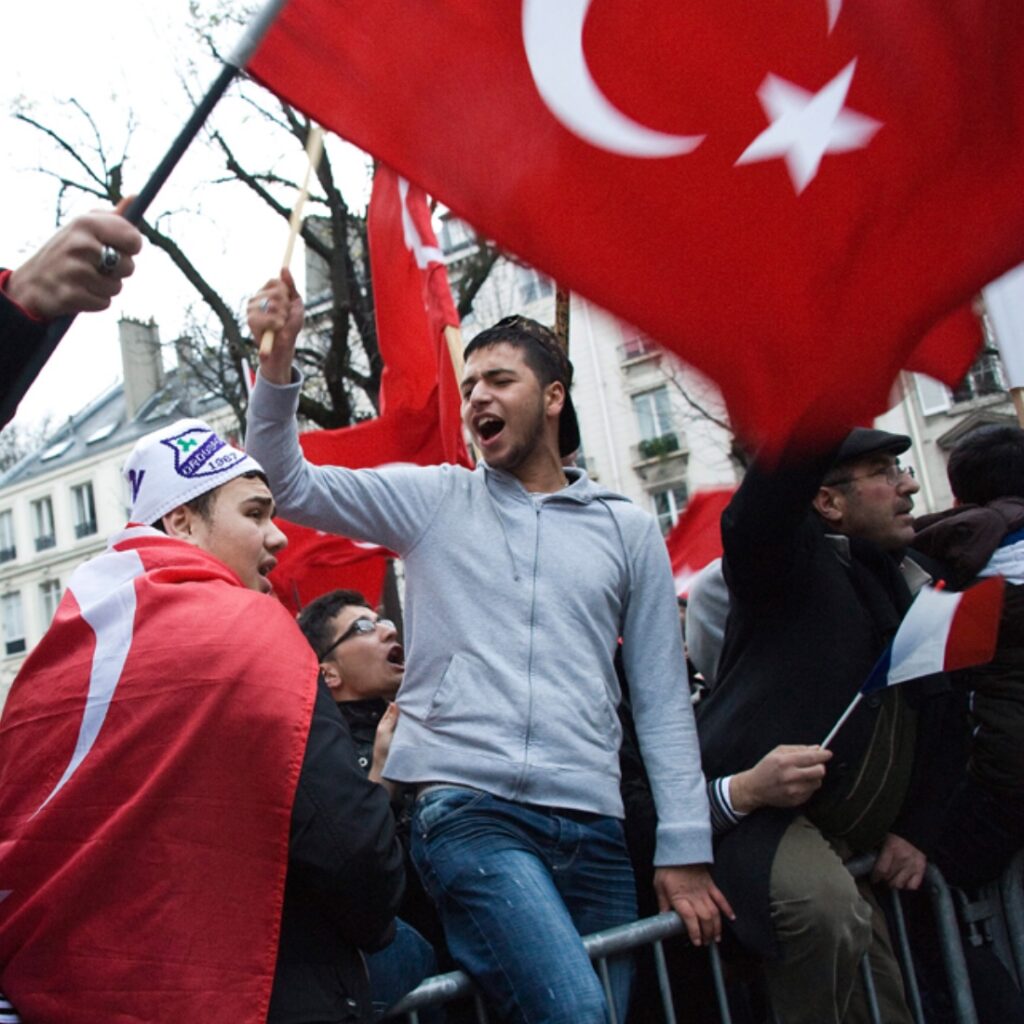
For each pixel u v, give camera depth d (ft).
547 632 8.41
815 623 9.16
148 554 7.10
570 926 7.51
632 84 6.63
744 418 6.46
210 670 6.47
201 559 7.14
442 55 6.56
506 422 8.91
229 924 6.14
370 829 6.59
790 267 6.47
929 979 10.12
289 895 6.67
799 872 8.52
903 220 6.43
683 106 6.61
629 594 9.02
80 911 6.12
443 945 8.99
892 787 9.33
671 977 9.11
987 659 8.77
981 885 10.22
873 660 9.23
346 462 15.51
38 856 6.27
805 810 9.28
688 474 84.48
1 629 136.36
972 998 9.94
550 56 6.62
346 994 6.72
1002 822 9.96
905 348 6.40
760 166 6.53
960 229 6.36
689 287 6.49
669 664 8.94
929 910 10.18
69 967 6.07
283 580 18.70
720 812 8.77
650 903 9.39
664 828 8.58
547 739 8.13
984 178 6.33
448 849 7.86
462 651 8.34
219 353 50.01
